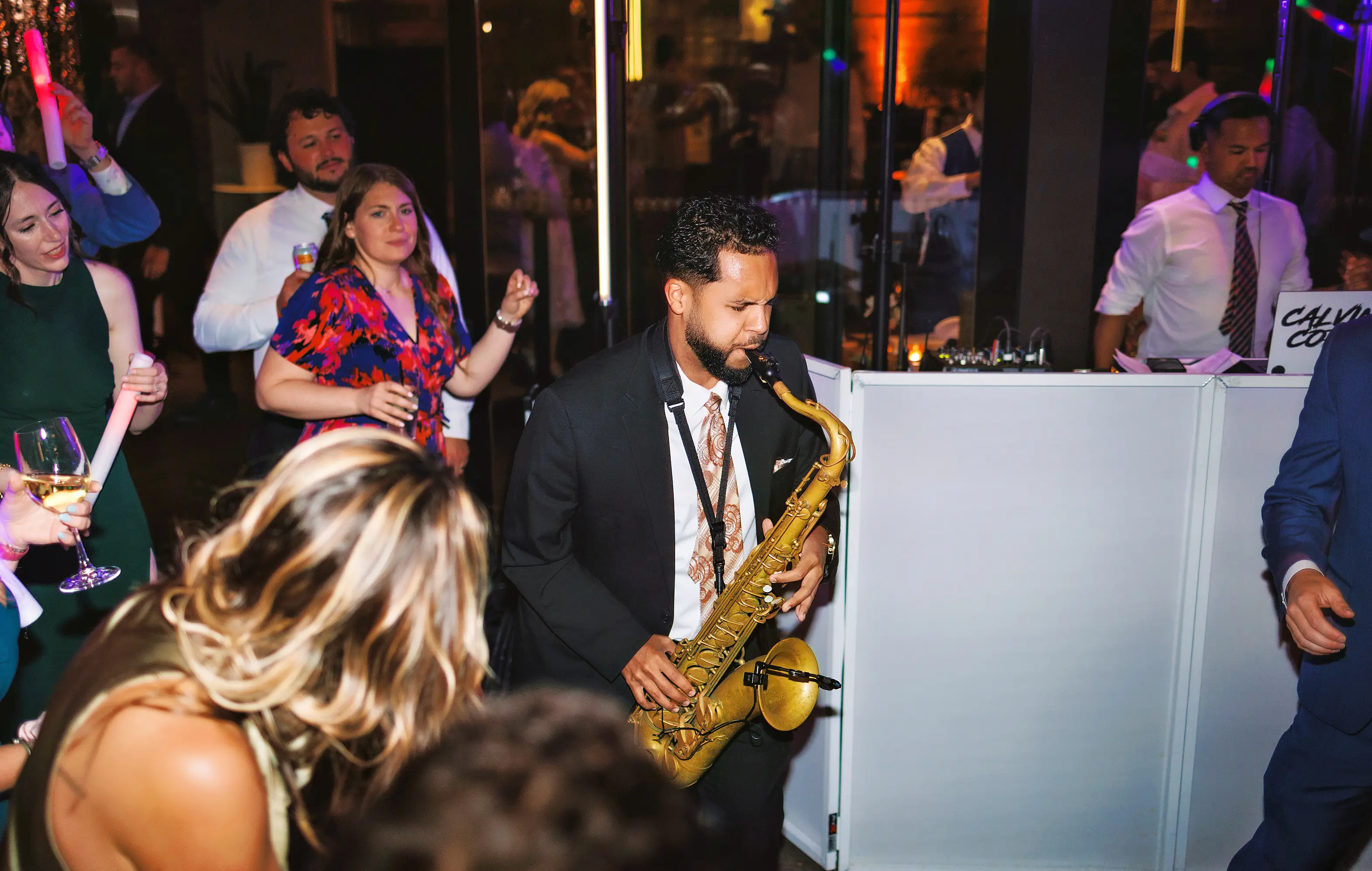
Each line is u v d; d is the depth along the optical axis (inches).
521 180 177.3
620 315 186.7
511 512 76.3
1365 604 73.8
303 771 42.9
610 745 21.0
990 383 86.7
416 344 113.3
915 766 95.4
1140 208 186.9
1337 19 180.7
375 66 160.7
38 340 96.3
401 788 20.1
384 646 38.9
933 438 88.0
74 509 70.7
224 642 37.9
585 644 74.2
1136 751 94.8
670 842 19.0
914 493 89.2
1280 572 75.4
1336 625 74.9
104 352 102.3
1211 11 179.5
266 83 148.9
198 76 147.1
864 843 97.4
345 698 39.0
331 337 107.5
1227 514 89.5
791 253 200.2
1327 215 191.3
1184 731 93.8
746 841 81.1
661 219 196.2
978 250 192.5
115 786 38.1
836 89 190.2
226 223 150.3
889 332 178.1
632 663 73.5
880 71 188.7
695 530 78.2
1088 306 191.0
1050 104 182.5
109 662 39.9
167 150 148.2
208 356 154.3
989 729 94.3
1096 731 94.3
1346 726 75.2
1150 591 91.4
